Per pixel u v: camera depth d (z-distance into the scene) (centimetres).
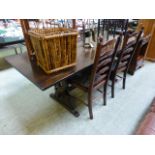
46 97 204
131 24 344
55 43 108
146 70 282
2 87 227
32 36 115
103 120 165
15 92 215
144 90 220
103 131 151
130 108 183
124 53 166
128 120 165
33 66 133
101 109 181
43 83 108
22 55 157
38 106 187
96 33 220
